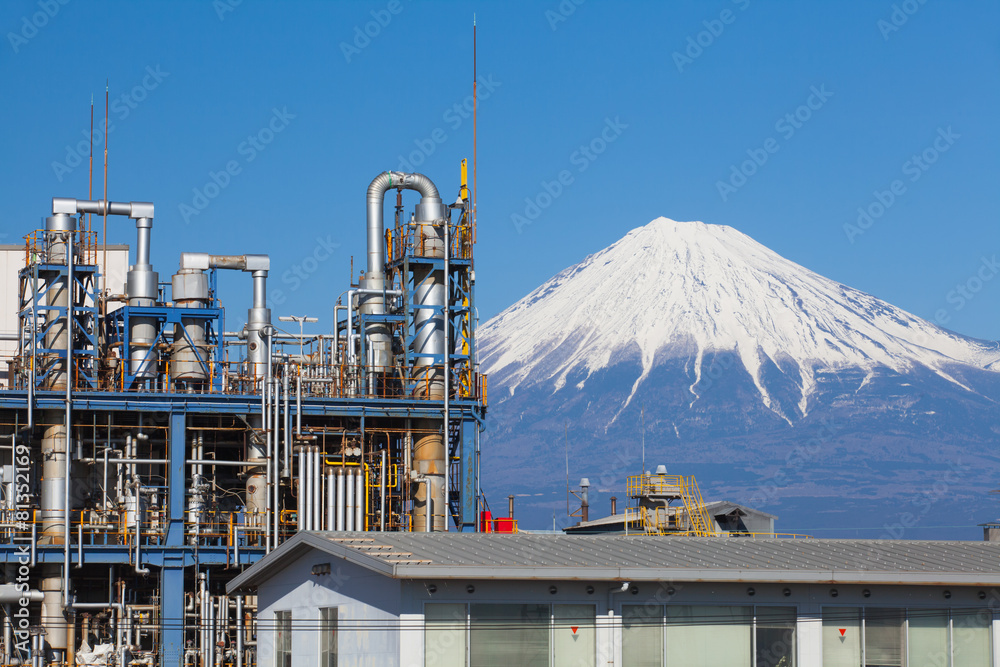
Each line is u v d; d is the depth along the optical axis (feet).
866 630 179.73
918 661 180.04
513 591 166.81
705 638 173.88
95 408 279.49
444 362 297.33
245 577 214.90
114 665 269.23
